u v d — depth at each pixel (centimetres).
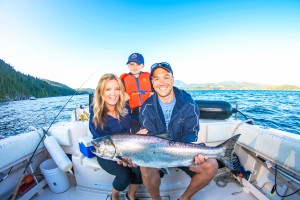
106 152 189
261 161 248
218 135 292
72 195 255
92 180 252
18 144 243
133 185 217
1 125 1579
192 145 186
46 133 279
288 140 197
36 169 288
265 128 248
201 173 192
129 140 187
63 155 258
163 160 185
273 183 232
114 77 221
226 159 188
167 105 229
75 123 320
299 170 177
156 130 225
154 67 203
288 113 1209
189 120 216
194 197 244
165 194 247
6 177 242
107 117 226
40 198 251
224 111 305
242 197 242
